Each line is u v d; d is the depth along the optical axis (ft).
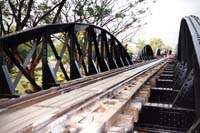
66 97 14.70
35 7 52.26
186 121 15.94
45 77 20.67
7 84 15.58
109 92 16.96
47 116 10.07
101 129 9.80
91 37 34.17
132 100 17.37
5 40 16.07
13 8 45.21
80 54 29.50
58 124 9.73
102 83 22.38
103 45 40.32
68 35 26.09
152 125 16.24
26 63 18.44
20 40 17.79
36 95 14.56
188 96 18.11
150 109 16.60
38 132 8.73
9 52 16.78
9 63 37.91
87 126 9.66
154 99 23.94
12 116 10.28
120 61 52.31
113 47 48.98
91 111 12.02
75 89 18.20
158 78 36.11
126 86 21.77
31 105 12.37
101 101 14.60
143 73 36.11
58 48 67.92
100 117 10.91
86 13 64.80
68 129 9.31
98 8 64.44
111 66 44.75
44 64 20.72
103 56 39.78
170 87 31.30
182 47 33.78
